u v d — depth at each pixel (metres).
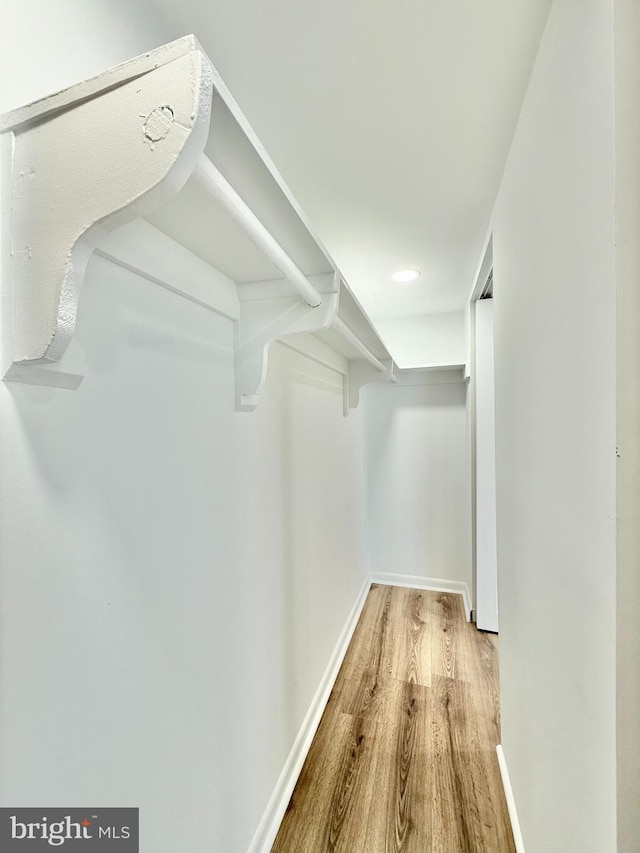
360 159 1.17
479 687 1.92
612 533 0.53
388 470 3.20
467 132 1.06
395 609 2.77
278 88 0.90
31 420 0.52
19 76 0.50
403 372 2.99
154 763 0.74
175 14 0.72
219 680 0.98
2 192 0.48
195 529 0.89
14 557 0.49
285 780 1.36
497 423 1.40
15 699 0.49
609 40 0.50
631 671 0.51
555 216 0.74
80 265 0.48
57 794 0.55
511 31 0.78
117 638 0.66
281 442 1.43
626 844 0.51
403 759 1.51
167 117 0.43
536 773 0.93
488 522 2.43
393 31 0.77
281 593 1.40
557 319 0.74
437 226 1.57
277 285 1.04
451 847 1.19
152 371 0.76
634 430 0.51
